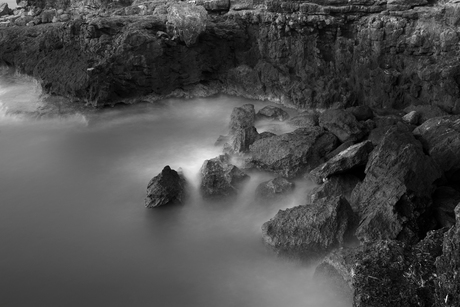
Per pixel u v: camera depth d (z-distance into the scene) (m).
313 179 22.23
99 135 29.47
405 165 19.30
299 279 16.59
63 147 27.72
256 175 24.23
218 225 20.14
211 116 32.94
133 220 20.38
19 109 32.66
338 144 25.19
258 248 18.44
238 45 36.56
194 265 17.48
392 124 25.92
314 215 17.78
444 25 29.30
